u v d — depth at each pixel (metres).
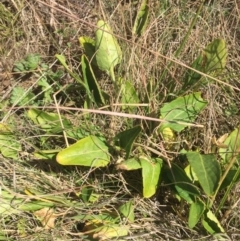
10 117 0.52
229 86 0.49
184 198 0.44
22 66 0.57
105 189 0.48
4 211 0.46
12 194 0.46
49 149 0.50
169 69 0.51
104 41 0.51
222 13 0.58
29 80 0.57
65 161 0.45
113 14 0.57
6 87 0.57
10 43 0.60
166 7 0.59
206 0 0.61
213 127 0.50
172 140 0.49
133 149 0.47
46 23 0.61
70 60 0.57
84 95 0.55
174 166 0.45
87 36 0.60
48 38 0.61
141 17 0.55
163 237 0.45
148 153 0.47
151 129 0.49
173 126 0.48
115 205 0.47
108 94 0.51
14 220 0.47
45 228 0.45
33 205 0.46
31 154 0.50
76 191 0.47
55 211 0.47
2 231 0.46
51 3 0.61
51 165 0.49
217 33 0.56
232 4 0.61
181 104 0.48
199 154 0.43
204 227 0.44
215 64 0.48
